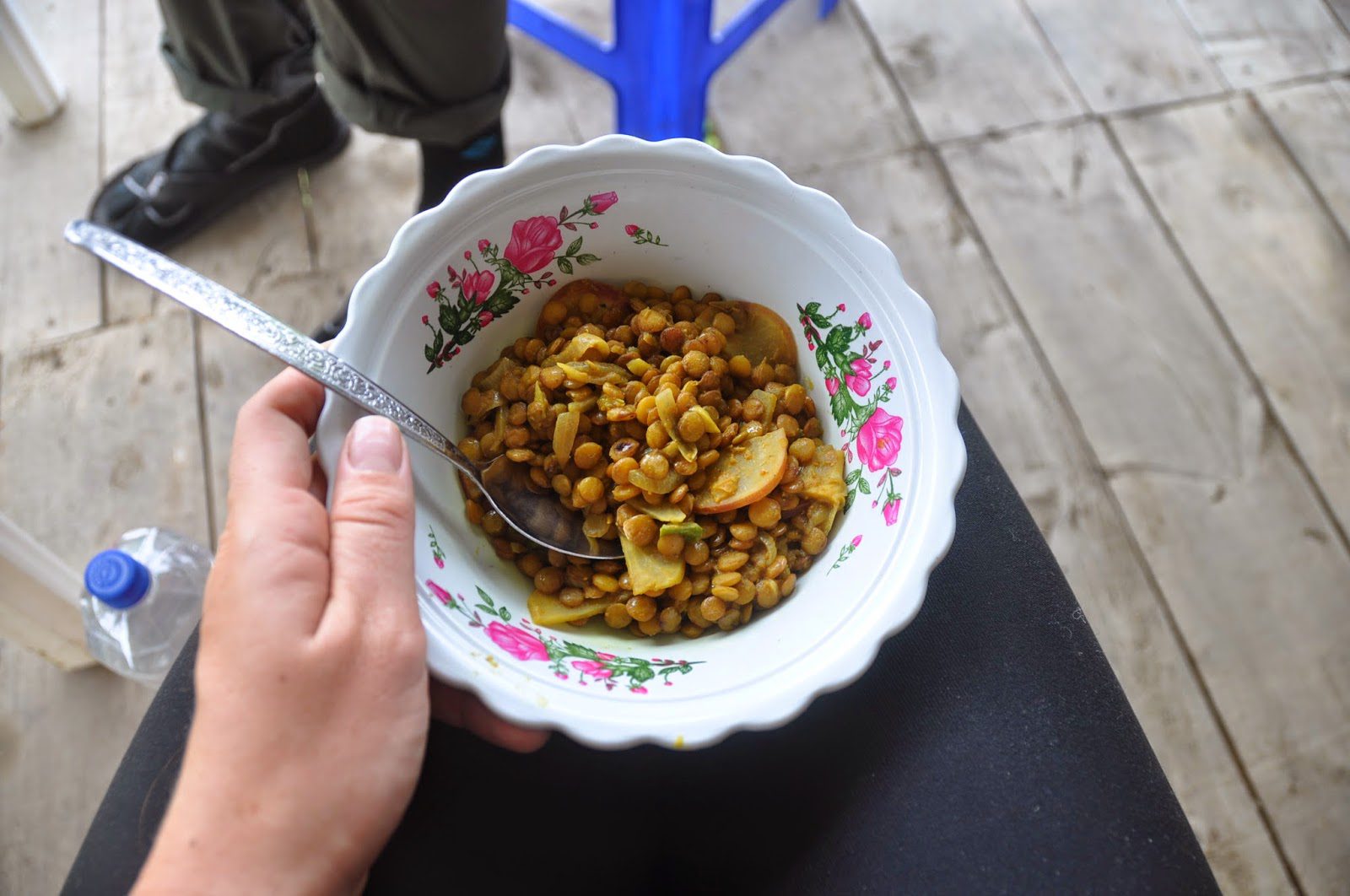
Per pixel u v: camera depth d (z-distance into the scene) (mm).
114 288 1350
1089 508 1305
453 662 478
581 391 600
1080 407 1360
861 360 583
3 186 1404
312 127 1368
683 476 584
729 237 614
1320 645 1241
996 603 617
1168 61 1601
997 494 660
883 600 499
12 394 1291
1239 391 1375
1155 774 572
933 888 541
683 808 600
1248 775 1175
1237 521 1302
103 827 546
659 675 524
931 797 565
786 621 551
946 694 591
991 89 1566
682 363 603
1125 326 1411
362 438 492
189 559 1056
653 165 582
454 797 592
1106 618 1247
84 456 1265
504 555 614
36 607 1016
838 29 1600
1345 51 1624
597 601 598
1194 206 1495
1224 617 1251
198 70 1231
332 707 444
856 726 591
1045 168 1512
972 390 1365
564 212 594
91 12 1522
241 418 515
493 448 610
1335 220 1497
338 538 474
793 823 579
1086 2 1641
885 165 1502
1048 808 554
